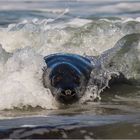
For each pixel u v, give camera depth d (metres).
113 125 21.56
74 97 26.88
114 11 53.62
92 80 28.23
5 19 49.03
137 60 32.81
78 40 36.94
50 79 27.28
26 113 25.08
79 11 53.38
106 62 31.14
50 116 24.19
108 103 27.16
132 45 34.47
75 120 22.91
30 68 28.55
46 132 20.59
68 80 27.02
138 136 20.06
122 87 30.23
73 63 28.33
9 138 19.89
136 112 24.92
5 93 26.97
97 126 21.41
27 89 27.19
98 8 55.34
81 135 20.17
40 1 61.22
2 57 30.86
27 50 29.97
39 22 41.97
